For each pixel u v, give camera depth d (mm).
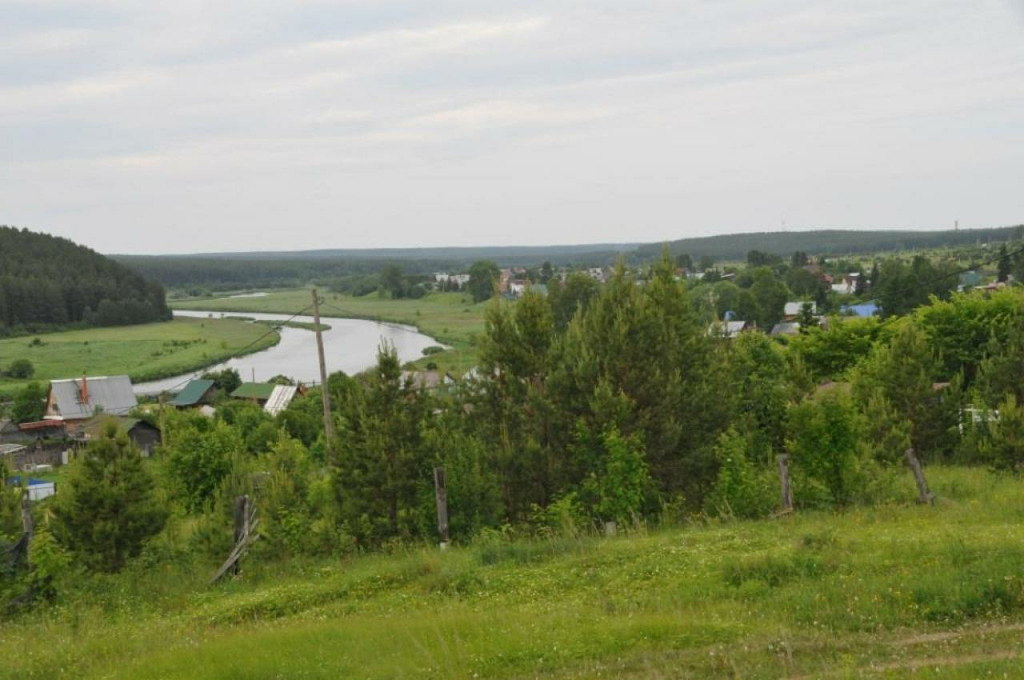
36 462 65125
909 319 41969
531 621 12023
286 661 10969
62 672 11586
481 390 23781
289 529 20016
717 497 20516
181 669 11016
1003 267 102000
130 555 21750
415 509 20953
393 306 198500
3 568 16609
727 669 9883
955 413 29750
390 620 12742
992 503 19094
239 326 169250
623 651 10633
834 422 20344
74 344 138375
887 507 18984
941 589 11617
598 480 21047
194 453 34938
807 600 11953
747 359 29516
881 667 9555
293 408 60375
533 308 23750
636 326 23156
